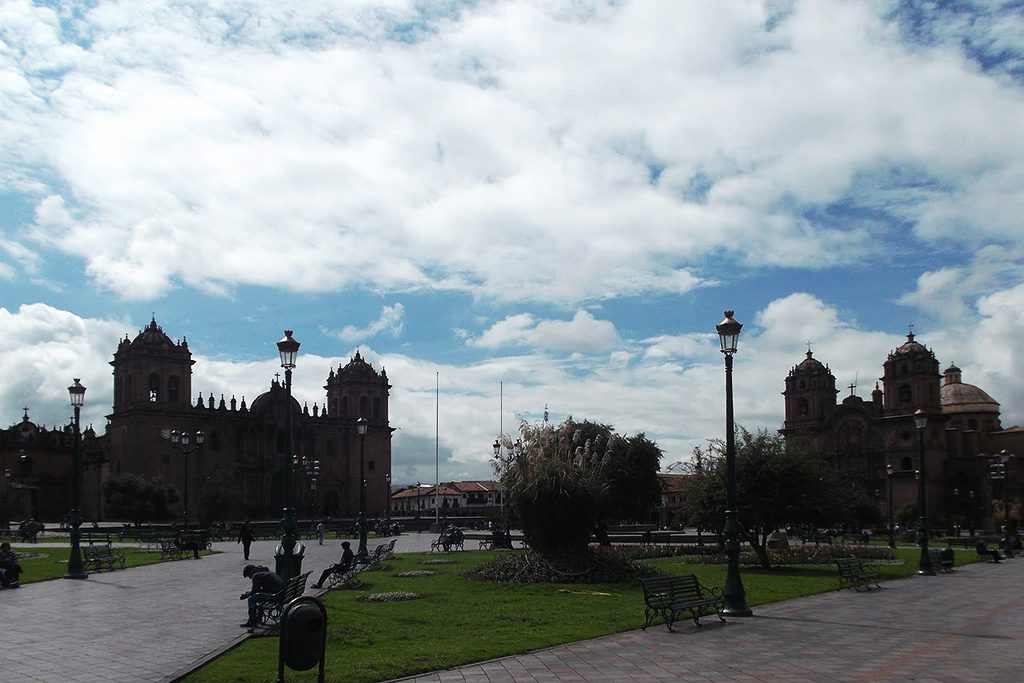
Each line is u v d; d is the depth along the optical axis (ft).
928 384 437.58
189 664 55.26
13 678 51.42
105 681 50.47
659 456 237.86
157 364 401.29
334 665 54.90
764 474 141.59
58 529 307.37
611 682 50.93
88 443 454.81
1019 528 388.37
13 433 435.12
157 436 393.91
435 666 54.80
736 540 83.71
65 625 73.46
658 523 380.17
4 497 320.70
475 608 83.30
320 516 425.28
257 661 56.49
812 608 88.38
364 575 121.70
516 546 210.18
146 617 78.54
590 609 82.94
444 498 541.34
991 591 109.29
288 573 82.53
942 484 431.43
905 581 126.62
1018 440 454.40
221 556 171.42
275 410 435.94
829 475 154.71
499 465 123.03
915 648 63.26
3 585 105.19
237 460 420.36
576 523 113.60
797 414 485.15
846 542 253.65
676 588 75.51
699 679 51.80
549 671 54.13
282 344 87.45
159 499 352.69
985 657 59.62
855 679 51.93
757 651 61.62
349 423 460.96
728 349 87.61
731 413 86.48
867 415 446.60
